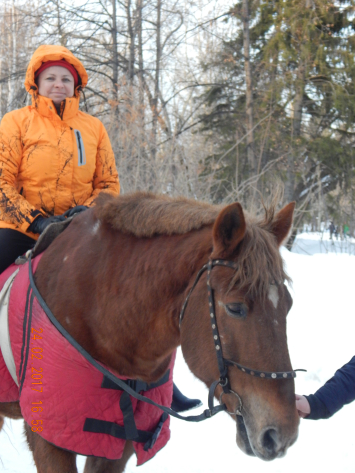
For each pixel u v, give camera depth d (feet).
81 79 8.94
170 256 6.05
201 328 5.53
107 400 6.41
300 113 43.24
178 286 5.94
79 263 6.76
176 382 13.58
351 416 11.36
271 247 5.37
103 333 6.43
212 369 5.46
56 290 6.82
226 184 39.86
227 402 5.51
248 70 42.91
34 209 7.79
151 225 6.31
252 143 41.45
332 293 19.70
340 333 15.69
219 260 5.46
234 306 5.18
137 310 6.19
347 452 9.97
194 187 29.25
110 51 43.34
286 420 5.01
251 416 5.16
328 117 44.45
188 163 30.19
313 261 25.67
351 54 41.78
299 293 19.99
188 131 47.83
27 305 6.97
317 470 9.48
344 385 7.27
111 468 7.09
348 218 41.16
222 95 46.73
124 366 6.47
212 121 46.70
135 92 34.86
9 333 7.09
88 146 8.68
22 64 45.85
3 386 7.22
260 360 5.08
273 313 5.15
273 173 38.63
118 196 6.91
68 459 6.52
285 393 5.08
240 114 44.60
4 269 8.18
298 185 43.73
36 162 8.15
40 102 8.22
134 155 28.76
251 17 44.78
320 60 41.22
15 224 7.88
